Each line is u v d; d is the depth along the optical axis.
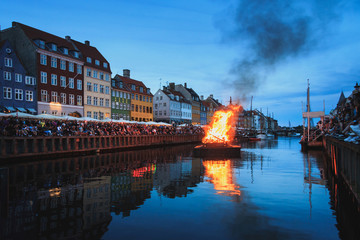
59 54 45.62
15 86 38.69
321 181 14.38
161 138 48.97
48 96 43.78
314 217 8.53
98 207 9.57
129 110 65.69
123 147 37.47
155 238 6.97
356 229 7.54
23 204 9.95
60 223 8.02
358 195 8.34
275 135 128.12
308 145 38.97
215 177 15.62
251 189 12.39
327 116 39.75
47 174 16.70
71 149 28.48
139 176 15.96
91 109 52.78
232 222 8.08
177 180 14.70
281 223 8.01
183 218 8.43
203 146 29.89
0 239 6.89
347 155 10.70
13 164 21.12
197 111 100.62
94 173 17.09
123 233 7.29
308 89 42.53
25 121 27.59
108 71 57.41
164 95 81.88
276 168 19.34
